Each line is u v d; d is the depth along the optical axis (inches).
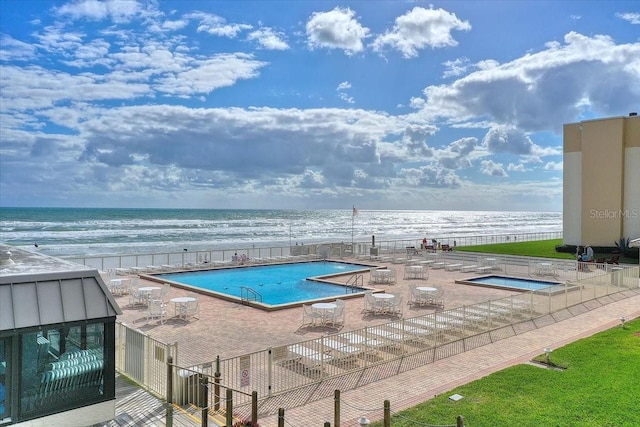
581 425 315.0
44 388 319.3
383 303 699.4
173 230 3390.7
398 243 2322.8
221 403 365.7
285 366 421.7
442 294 764.0
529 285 991.6
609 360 460.1
